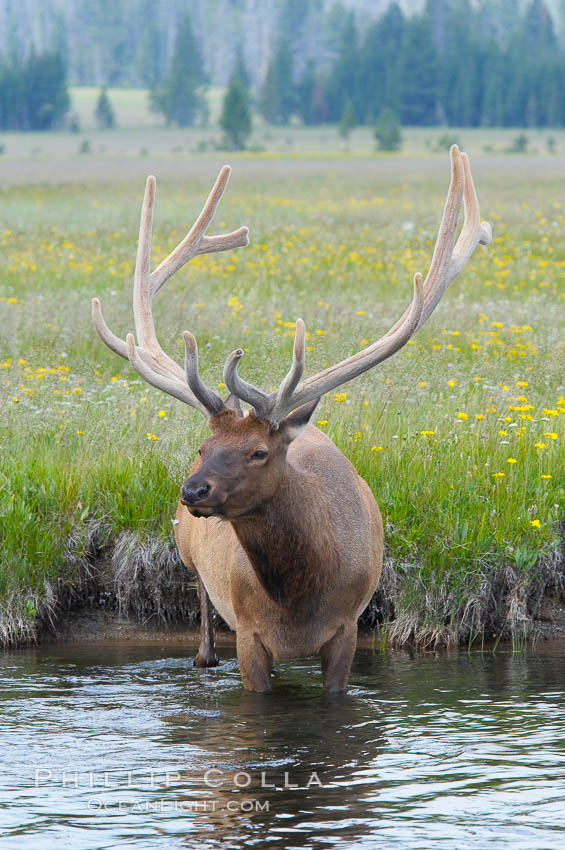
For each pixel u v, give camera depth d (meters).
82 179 158.88
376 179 154.12
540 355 32.84
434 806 14.00
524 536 22.77
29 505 23.55
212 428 16.03
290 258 57.00
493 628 22.34
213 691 18.81
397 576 22.47
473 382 29.84
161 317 39.09
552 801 14.09
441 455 24.25
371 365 16.83
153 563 23.27
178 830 13.48
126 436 25.77
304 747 15.98
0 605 22.45
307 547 16.66
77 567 23.30
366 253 59.19
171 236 70.00
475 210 19.50
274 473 15.98
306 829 13.45
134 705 18.05
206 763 15.46
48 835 13.35
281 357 31.06
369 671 19.95
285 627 17.41
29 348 34.34
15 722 17.22
